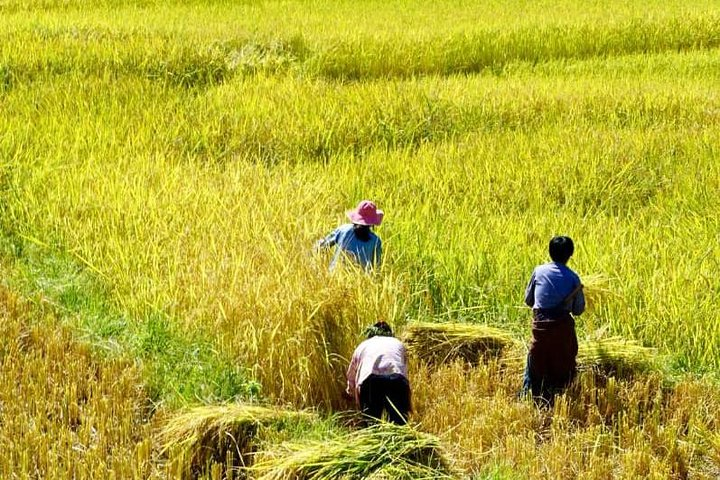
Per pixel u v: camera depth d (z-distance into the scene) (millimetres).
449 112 32500
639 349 16359
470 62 44344
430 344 16703
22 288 18359
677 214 23953
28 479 12328
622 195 25453
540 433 14859
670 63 44812
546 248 20859
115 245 19625
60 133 27438
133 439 13750
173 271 18438
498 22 49531
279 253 18031
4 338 15953
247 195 22641
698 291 18609
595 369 16281
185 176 24234
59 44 38406
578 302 15539
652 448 14391
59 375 14844
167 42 39250
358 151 29750
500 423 14672
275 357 15367
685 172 26906
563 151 27984
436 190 24578
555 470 13516
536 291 15578
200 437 13352
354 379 14398
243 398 14945
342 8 55906
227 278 17281
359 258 17719
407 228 21156
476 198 24281
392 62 41938
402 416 13617
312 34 43562
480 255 19594
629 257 19828
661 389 15945
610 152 28172
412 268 19469
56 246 20406
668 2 60500
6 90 34000
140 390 14789
